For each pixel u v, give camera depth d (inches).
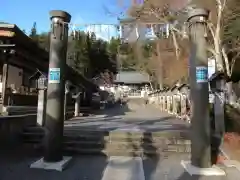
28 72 617.6
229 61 629.6
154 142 328.8
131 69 2053.4
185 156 305.4
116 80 2154.3
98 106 1158.3
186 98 634.8
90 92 1139.9
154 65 1245.7
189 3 518.9
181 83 715.4
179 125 482.3
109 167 259.3
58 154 261.9
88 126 442.0
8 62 427.5
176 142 325.1
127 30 349.1
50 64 267.4
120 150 310.5
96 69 1879.9
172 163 280.1
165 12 613.6
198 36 267.3
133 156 304.2
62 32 269.4
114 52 1817.2
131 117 698.8
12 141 308.0
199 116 260.8
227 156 296.2
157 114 834.2
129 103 1653.5
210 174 240.5
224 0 475.5
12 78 537.3
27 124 361.7
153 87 1786.4
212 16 510.3
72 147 315.0
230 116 376.8
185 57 773.9
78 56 1510.8
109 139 332.2
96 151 306.5
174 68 1001.5
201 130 258.5
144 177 230.7
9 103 425.1
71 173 238.4
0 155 276.2
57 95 263.9
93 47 1744.6
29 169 243.8
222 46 537.6
